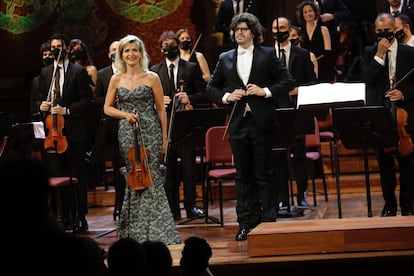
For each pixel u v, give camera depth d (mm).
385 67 13641
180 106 14945
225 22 19547
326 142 19312
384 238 10477
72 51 17172
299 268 10320
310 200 17047
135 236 12281
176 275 10320
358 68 17594
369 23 20250
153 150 12383
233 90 12523
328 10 20094
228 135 12977
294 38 16109
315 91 12562
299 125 14656
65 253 5008
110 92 12461
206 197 14547
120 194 15391
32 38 22234
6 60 22250
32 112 15312
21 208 4781
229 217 15336
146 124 12352
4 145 11711
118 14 22156
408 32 14680
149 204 12297
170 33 15500
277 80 12539
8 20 22250
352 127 12461
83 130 14648
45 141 14117
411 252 10312
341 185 17844
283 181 15016
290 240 10570
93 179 18234
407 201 13695
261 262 10367
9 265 4879
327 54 16984
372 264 10234
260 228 11078
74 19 22156
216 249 11672
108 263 6250
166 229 12281
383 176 13766
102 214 17078
